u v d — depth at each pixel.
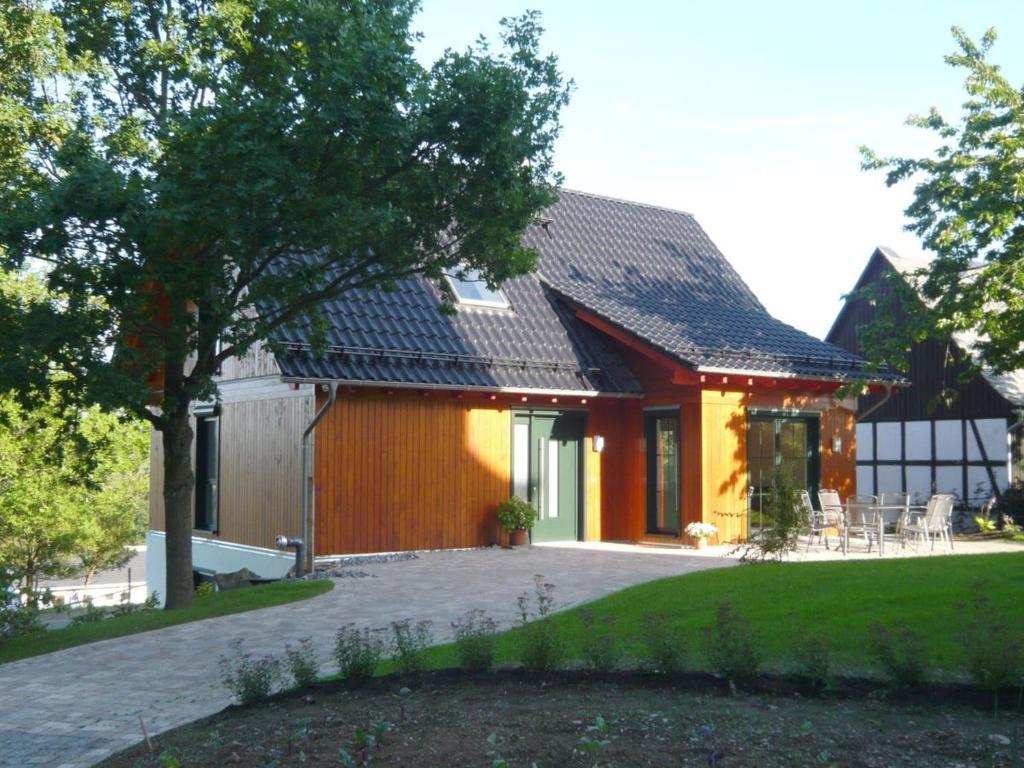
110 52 12.93
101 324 11.23
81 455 13.25
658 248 22.97
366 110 10.70
